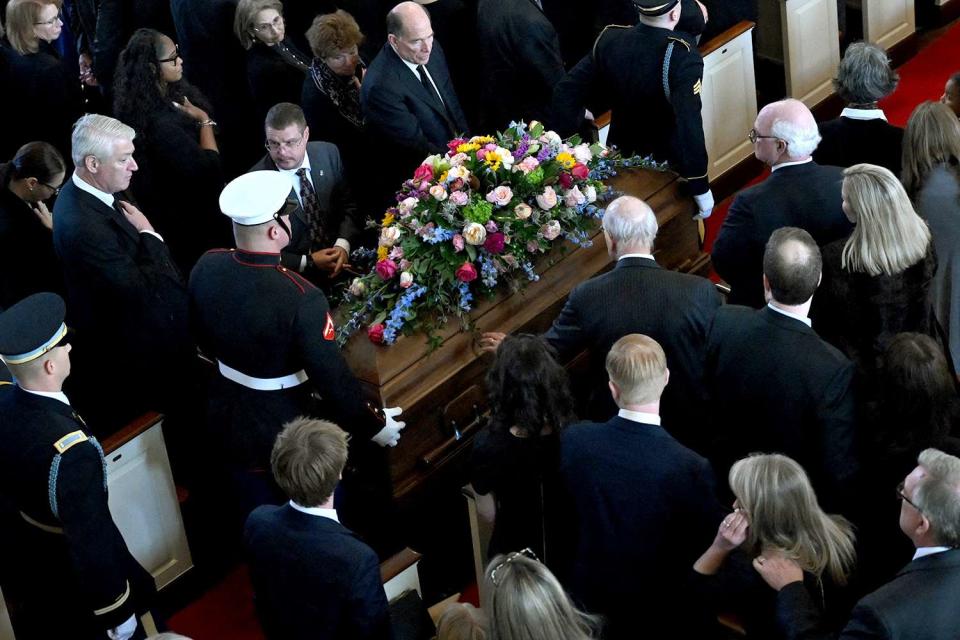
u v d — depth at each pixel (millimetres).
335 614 5258
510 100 9562
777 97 11633
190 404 8164
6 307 8188
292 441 5246
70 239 7465
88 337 7836
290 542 5301
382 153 8969
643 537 5379
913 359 5352
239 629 7582
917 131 7191
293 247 8250
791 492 4883
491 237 7379
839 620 5273
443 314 7398
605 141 9820
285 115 7922
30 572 6184
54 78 10039
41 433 5879
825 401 5555
